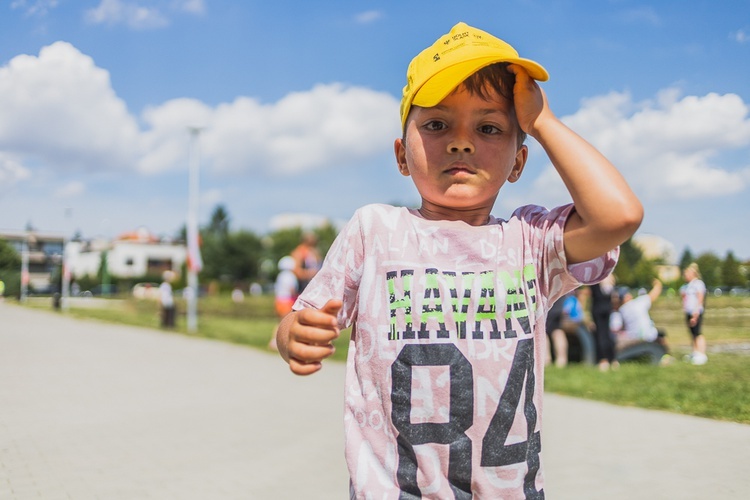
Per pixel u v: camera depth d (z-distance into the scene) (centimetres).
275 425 608
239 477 452
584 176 146
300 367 149
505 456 152
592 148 151
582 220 151
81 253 9181
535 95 156
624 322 1016
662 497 400
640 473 446
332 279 169
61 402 716
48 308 3569
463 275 157
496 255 159
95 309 3431
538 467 157
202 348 1323
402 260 161
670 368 876
